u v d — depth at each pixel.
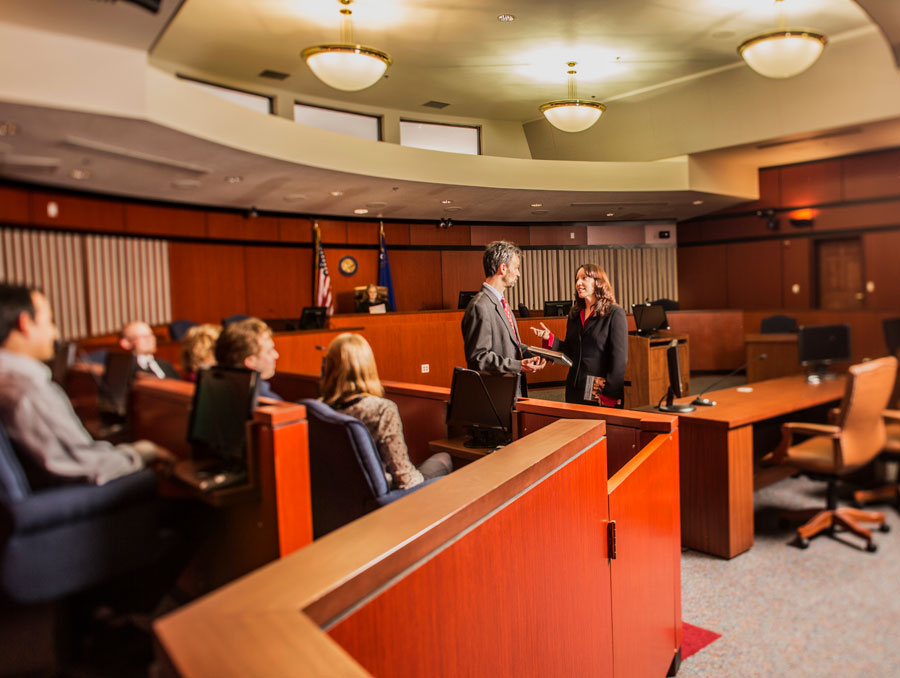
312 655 0.35
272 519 1.01
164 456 0.89
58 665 0.62
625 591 1.26
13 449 0.69
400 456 1.48
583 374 1.76
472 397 1.85
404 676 0.57
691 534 2.29
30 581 0.68
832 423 2.42
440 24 1.88
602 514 1.15
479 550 0.72
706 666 1.41
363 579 0.50
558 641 0.95
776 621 1.50
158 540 0.80
